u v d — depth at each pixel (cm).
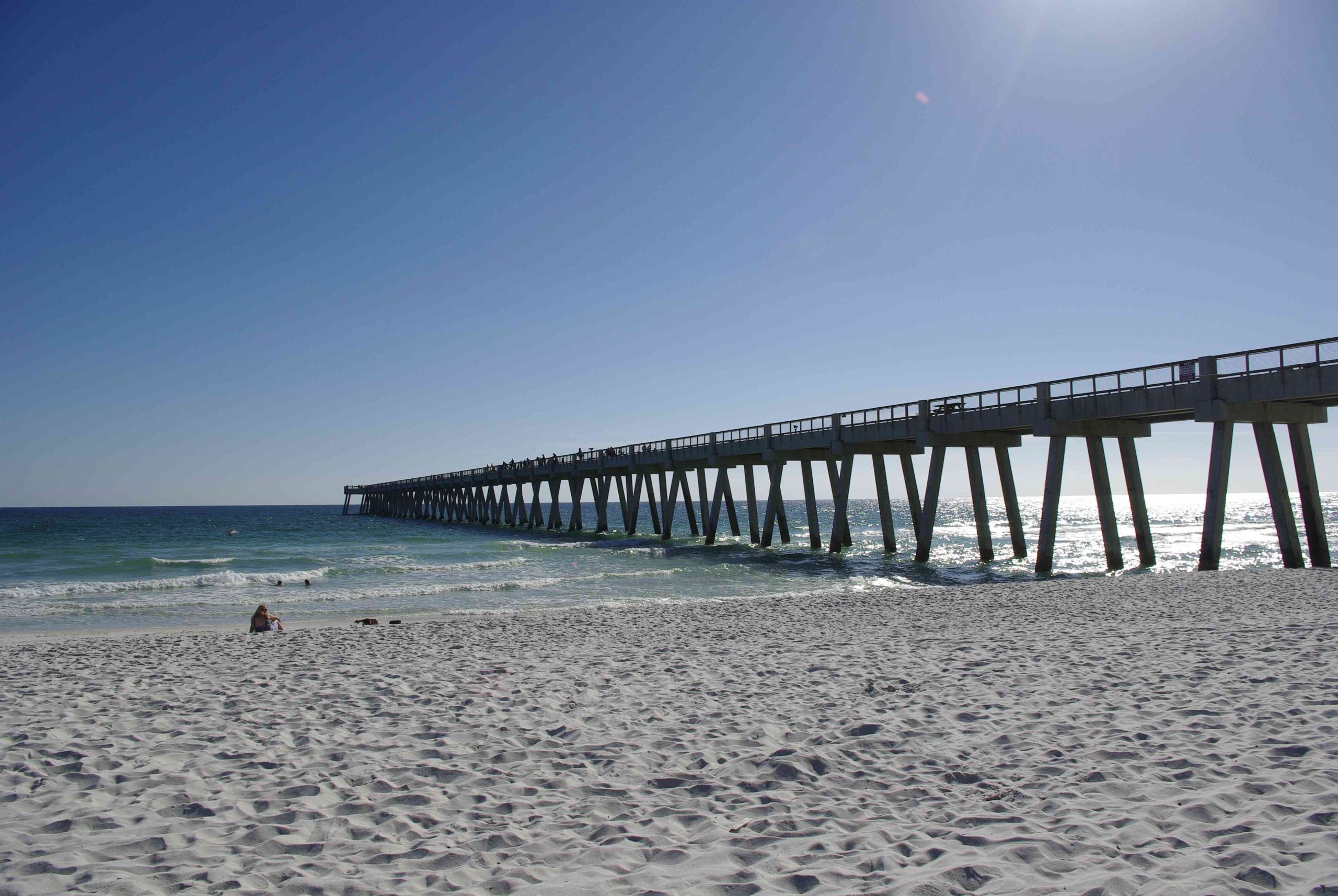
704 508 3756
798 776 494
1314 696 609
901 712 637
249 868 374
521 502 5847
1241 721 554
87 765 543
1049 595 1480
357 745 591
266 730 636
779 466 3222
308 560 3164
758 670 841
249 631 1408
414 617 1661
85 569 2905
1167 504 17850
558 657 964
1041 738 547
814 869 353
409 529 6262
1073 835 376
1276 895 300
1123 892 311
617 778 507
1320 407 1783
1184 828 375
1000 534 5525
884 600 1532
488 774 520
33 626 1622
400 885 352
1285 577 1552
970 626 1124
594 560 2978
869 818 421
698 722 634
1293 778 433
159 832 423
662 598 1973
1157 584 1548
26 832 422
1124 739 530
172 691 797
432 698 739
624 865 370
